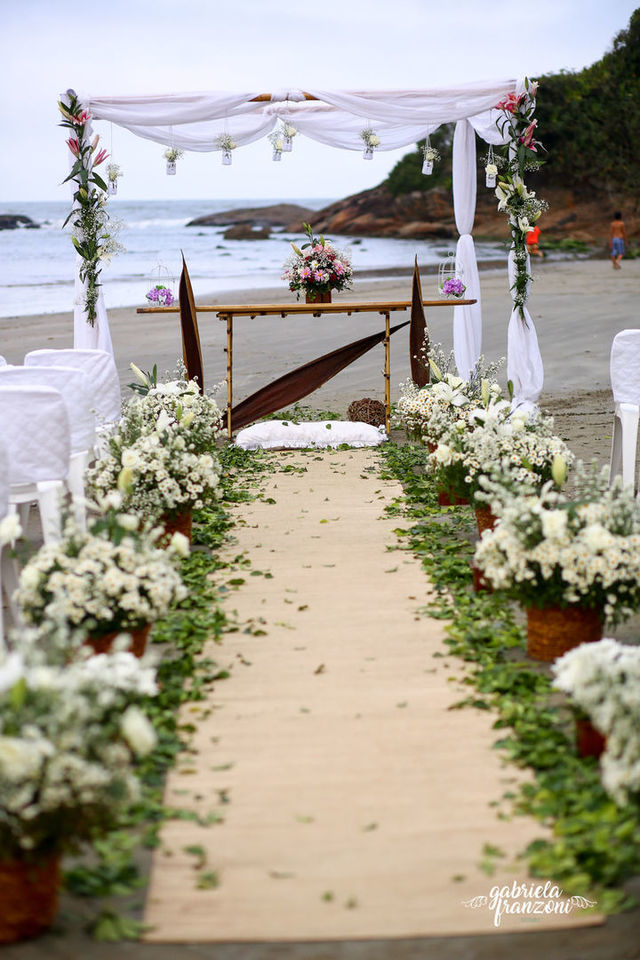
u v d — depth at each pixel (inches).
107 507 172.2
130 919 100.1
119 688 113.3
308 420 386.0
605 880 104.3
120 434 246.2
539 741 134.0
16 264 1593.3
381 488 294.4
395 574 214.7
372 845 111.8
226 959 94.3
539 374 386.6
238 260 1644.9
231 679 159.5
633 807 106.7
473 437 230.7
